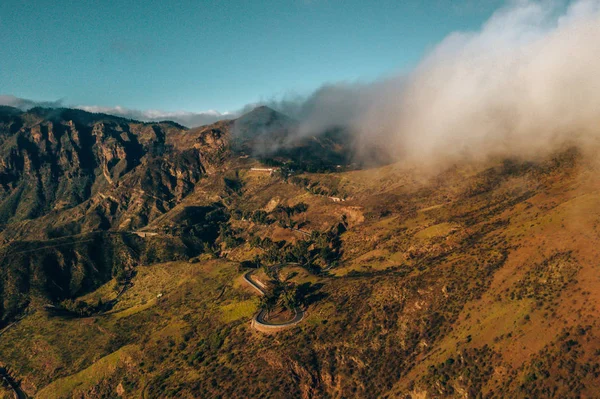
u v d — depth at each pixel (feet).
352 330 486.79
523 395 335.47
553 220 515.09
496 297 440.86
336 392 434.71
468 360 387.75
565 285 410.52
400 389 400.26
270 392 439.22
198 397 460.14
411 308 483.10
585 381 321.73
